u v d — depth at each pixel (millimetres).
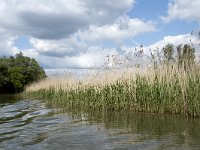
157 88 19094
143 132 13156
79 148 10648
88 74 26156
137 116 18172
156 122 15664
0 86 81688
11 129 14508
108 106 22516
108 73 23797
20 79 82688
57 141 11727
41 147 10820
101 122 16281
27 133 13391
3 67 82500
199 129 13453
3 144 11320
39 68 90688
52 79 40438
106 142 11461
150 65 20766
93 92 24484
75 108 23969
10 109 24875
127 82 21594
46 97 40062
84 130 13938
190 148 10258
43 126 15234
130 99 21062
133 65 21812
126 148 10516
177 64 19203
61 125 15469
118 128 14305
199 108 16562
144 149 10328
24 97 47156
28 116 19500
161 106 18719
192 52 18703
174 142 11156
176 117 17047
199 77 17297
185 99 17406
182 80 17750
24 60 89625
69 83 29062
